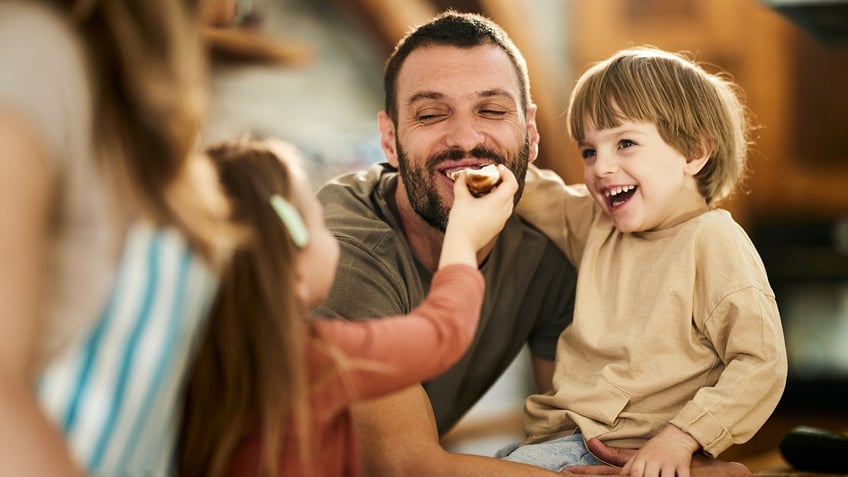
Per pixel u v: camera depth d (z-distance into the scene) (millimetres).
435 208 1634
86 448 825
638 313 1564
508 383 4402
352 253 1615
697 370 1512
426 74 1614
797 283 4672
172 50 844
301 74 4070
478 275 1222
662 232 1600
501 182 1365
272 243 1035
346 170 4156
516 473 1423
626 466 1439
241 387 1048
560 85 4539
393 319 1144
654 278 1566
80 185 808
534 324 1848
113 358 837
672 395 1519
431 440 1478
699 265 1535
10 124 744
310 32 4129
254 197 1041
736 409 1435
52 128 772
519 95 1664
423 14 4012
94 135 827
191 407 1067
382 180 1780
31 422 718
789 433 1945
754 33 4484
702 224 1554
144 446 890
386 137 1738
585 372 1603
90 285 824
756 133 4641
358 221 1680
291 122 4035
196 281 881
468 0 3980
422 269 1741
